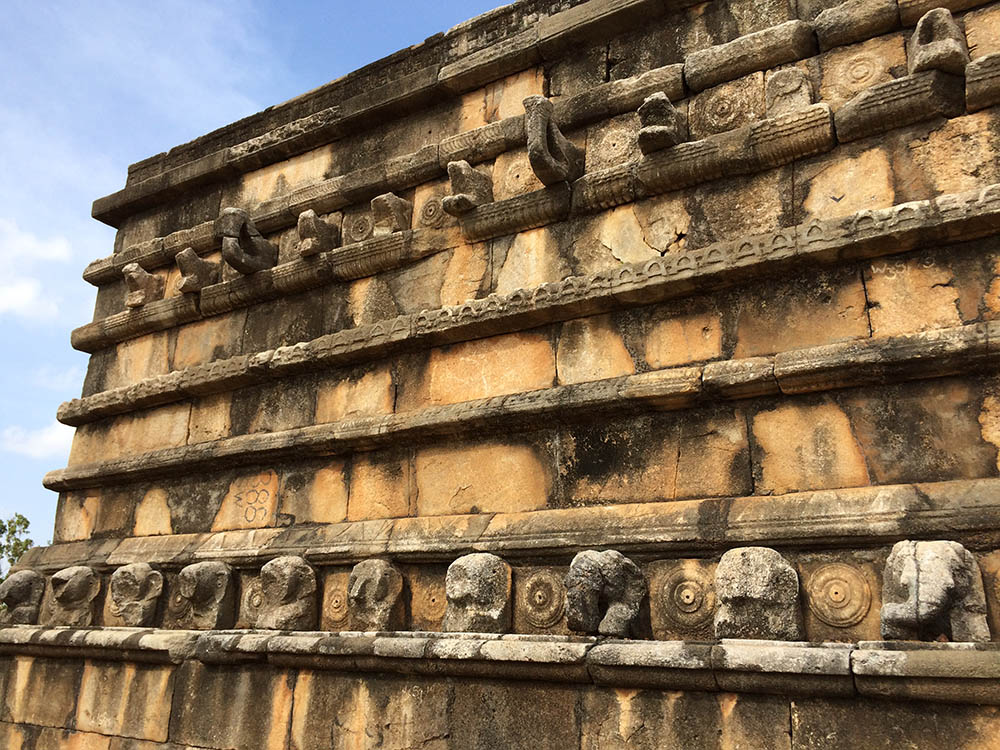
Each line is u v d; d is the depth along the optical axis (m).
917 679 3.54
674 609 4.41
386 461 5.86
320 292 6.74
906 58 4.76
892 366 4.18
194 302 7.37
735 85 5.27
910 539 3.92
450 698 4.80
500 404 5.29
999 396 4.02
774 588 4.09
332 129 7.21
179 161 8.52
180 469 6.88
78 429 8.05
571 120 5.82
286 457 6.31
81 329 8.22
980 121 4.38
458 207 5.85
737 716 3.98
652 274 4.96
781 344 4.61
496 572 4.91
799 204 4.79
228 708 5.62
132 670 6.27
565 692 4.46
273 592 5.70
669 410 4.85
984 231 4.18
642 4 5.77
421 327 5.81
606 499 4.90
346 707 5.15
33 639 6.82
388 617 5.25
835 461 4.31
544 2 6.46
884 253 4.43
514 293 5.46
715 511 4.45
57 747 6.47
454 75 6.54
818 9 5.22
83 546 7.39
